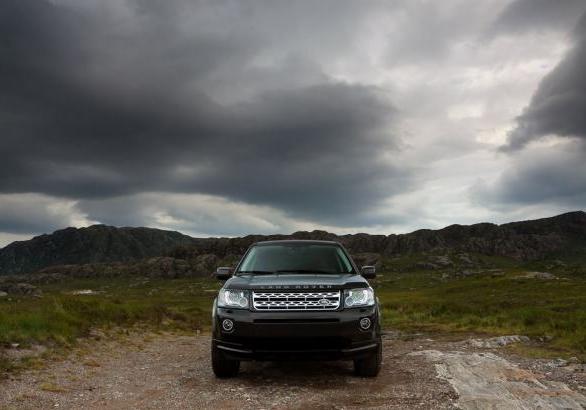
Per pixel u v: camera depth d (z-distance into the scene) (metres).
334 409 5.41
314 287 6.59
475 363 7.71
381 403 5.62
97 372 8.20
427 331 15.61
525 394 5.86
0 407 5.70
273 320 6.40
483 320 17.56
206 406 5.73
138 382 7.33
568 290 47.44
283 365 8.25
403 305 29.59
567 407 5.32
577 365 8.12
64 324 11.88
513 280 76.25
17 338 10.02
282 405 5.64
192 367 8.70
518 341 11.83
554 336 12.27
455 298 54.12
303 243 8.59
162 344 12.50
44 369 8.07
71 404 5.94
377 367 7.02
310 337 6.34
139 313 16.95
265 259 8.06
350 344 6.46
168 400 6.10
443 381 6.71
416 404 5.52
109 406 5.84
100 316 15.03
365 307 6.67
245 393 6.30
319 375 7.34
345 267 7.87
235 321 6.52
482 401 5.40
